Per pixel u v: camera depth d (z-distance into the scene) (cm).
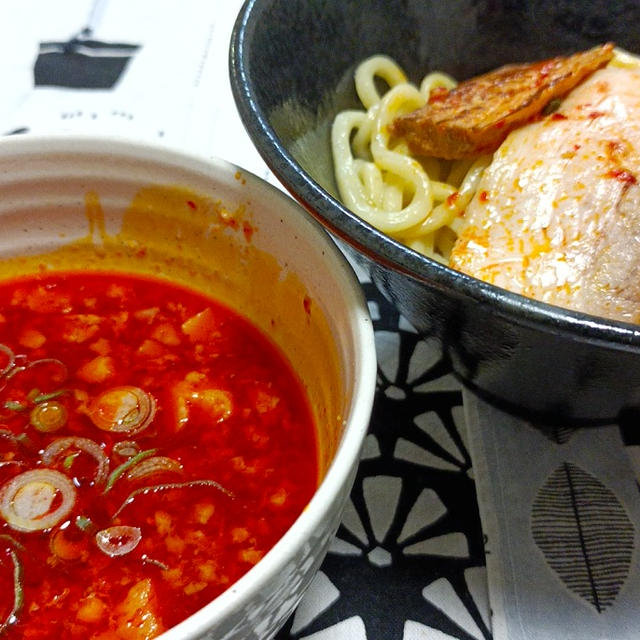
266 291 21
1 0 38
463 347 20
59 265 23
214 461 19
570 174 23
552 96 26
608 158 23
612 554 20
